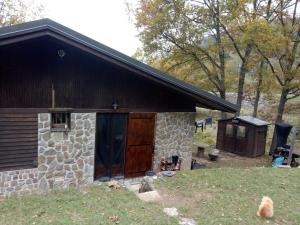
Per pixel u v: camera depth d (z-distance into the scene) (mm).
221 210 5598
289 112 19984
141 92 9344
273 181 7574
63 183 8141
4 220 4855
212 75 16734
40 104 7523
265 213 5285
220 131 16766
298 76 14758
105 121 8859
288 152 13258
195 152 15766
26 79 7250
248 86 17938
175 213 5348
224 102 9797
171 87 8773
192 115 10586
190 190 6734
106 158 9016
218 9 15258
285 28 14680
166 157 10180
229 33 15211
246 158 15055
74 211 5250
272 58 15742
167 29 15602
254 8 15391
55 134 7883
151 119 9703
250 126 15203
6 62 6938
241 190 6801
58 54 7520
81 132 8305
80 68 8031
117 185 7215
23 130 7383
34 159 7633
